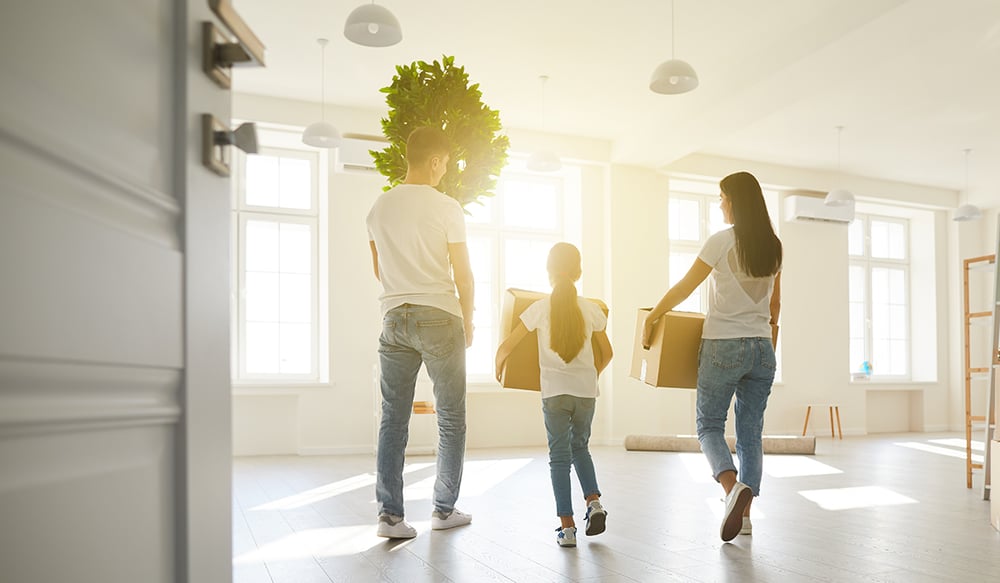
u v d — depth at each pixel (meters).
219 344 1.02
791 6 5.16
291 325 7.43
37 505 0.64
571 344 2.91
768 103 6.40
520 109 7.30
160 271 0.86
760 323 2.99
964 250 10.71
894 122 7.79
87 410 0.71
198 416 0.95
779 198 9.66
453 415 3.07
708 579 2.37
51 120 0.66
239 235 7.31
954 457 6.86
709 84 6.50
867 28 4.94
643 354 3.25
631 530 3.21
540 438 8.14
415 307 2.86
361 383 7.29
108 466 0.76
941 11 4.71
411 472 5.61
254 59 1.05
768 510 3.82
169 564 0.89
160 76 0.88
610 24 5.45
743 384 3.07
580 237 8.35
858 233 10.76
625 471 5.64
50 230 0.65
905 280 10.98
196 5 0.96
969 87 6.78
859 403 9.92
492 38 5.70
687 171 8.82
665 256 8.56
